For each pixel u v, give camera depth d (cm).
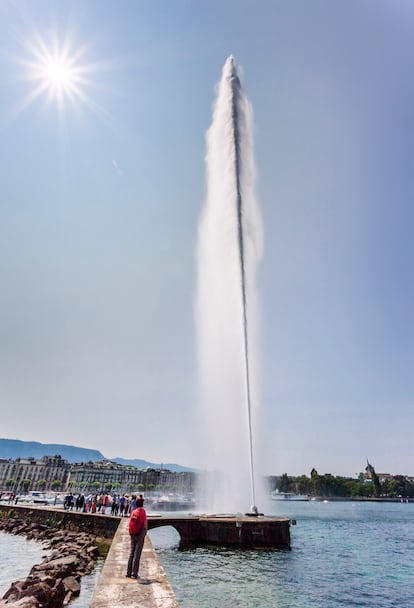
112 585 1120
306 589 2077
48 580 1741
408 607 1878
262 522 3052
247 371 5150
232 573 2297
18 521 5059
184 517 3297
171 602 968
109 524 3706
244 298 5219
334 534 5266
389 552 3728
